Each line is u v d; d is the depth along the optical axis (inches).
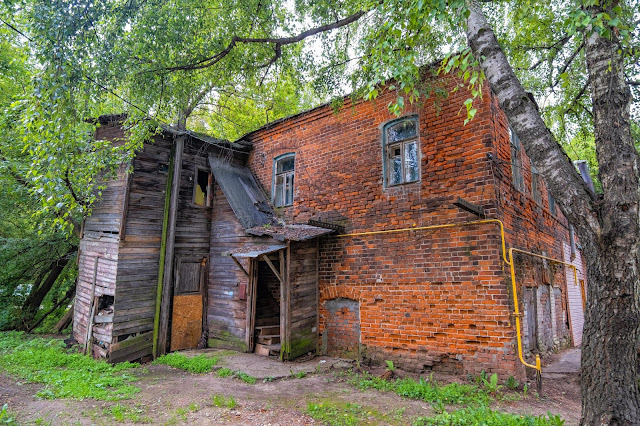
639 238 133.6
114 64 277.9
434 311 285.4
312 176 386.0
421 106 313.4
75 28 236.2
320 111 388.2
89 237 392.8
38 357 323.0
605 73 146.9
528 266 319.9
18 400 221.5
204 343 385.1
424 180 305.3
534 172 395.9
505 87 160.7
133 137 319.3
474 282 269.3
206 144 426.3
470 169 282.0
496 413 190.9
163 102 328.8
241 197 401.4
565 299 452.4
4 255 482.9
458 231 281.3
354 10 318.7
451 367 273.3
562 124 321.1
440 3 165.2
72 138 250.1
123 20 270.8
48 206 234.7
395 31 201.0
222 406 218.5
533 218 358.6
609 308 135.5
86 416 198.4
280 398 233.9
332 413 205.8
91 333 348.5
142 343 348.2
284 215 406.3
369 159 342.3
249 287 362.6
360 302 330.0
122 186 362.3
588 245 141.4
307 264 353.1
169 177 385.4
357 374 286.0
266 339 353.1
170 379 281.9
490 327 259.1
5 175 416.8
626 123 141.9
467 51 187.5
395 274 310.7
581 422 141.1
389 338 306.7
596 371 137.0
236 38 313.4
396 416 200.5
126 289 344.2
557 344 392.8
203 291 399.5
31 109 217.9
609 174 138.8
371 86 210.4
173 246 375.6
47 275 580.4
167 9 289.3
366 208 337.4
